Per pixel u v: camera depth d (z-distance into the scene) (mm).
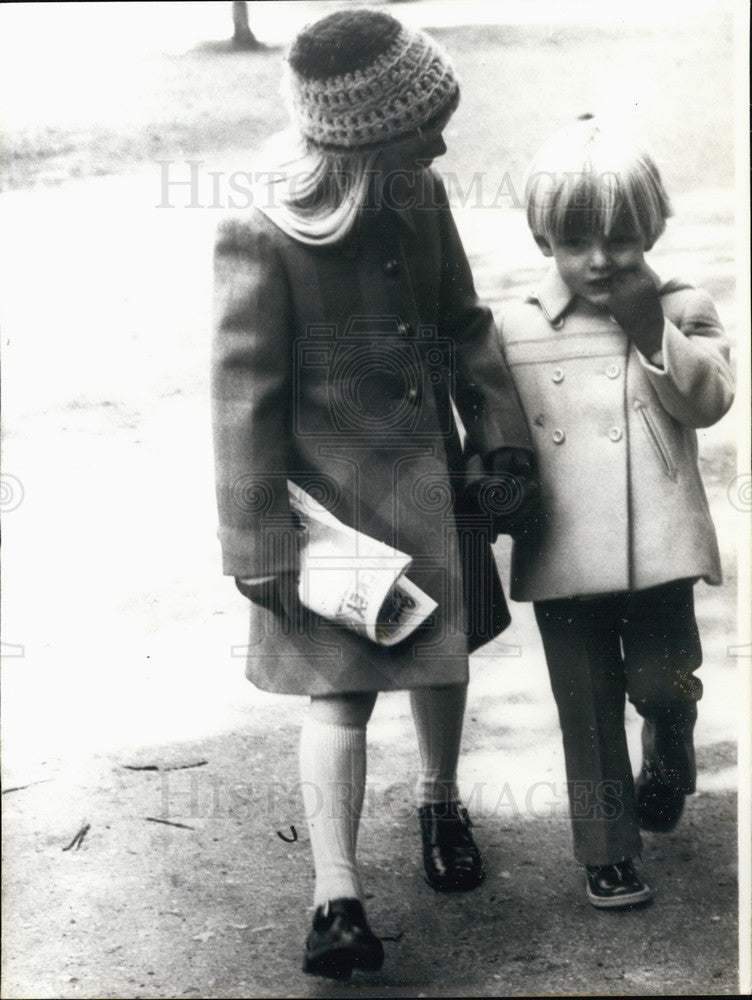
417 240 2336
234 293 2262
